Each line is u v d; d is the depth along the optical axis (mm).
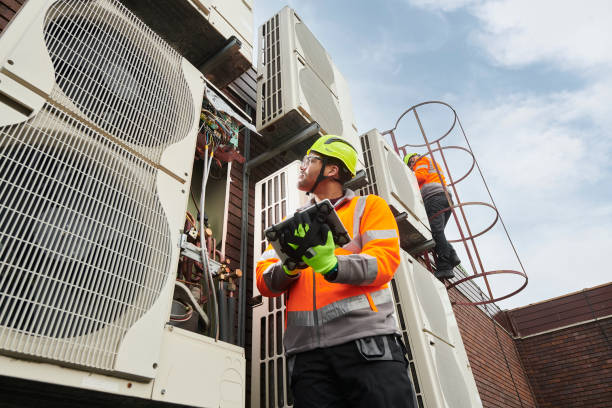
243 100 4164
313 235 1000
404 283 3814
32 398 1291
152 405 1487
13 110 1402
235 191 3471
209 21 3062
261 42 4285
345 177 1501
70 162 1494
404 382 1043
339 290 1165
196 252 1986
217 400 1624
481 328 7660
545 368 9352
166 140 1989
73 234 1364
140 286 1533
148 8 2918
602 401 8359
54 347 1193
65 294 1277
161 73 2188
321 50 4477
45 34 1640
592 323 9242
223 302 2195
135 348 1404
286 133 3656
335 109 4070
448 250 5887
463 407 3449
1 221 1188
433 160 6547
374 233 1236
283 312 2723
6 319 1122
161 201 1796
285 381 2480
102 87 1781
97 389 1271
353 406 1035
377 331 1080
